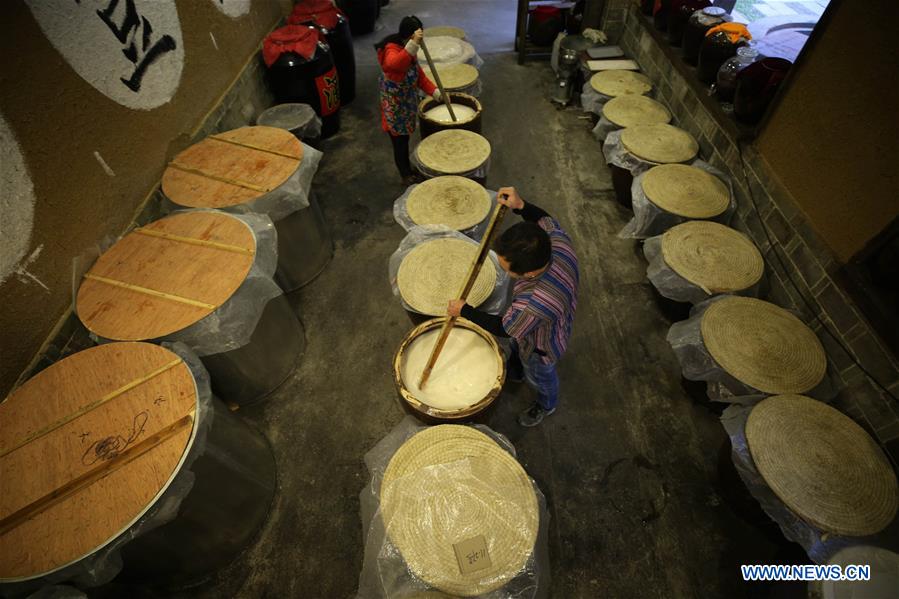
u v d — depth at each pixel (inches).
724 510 97.9
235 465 88.7
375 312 139.9
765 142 122.6
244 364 108.3
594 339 130.4
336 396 120.1
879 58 86.5
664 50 184.1
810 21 200.8
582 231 163.2
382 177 190.5
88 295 93.4
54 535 61.7
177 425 72.0
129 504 64.1
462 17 309.4
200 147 132.9
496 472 75.7
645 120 169.5
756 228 126.9
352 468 106.9
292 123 177.2
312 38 187.5
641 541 94.3
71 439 70.8
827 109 100.2
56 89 93.1
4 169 81.6
